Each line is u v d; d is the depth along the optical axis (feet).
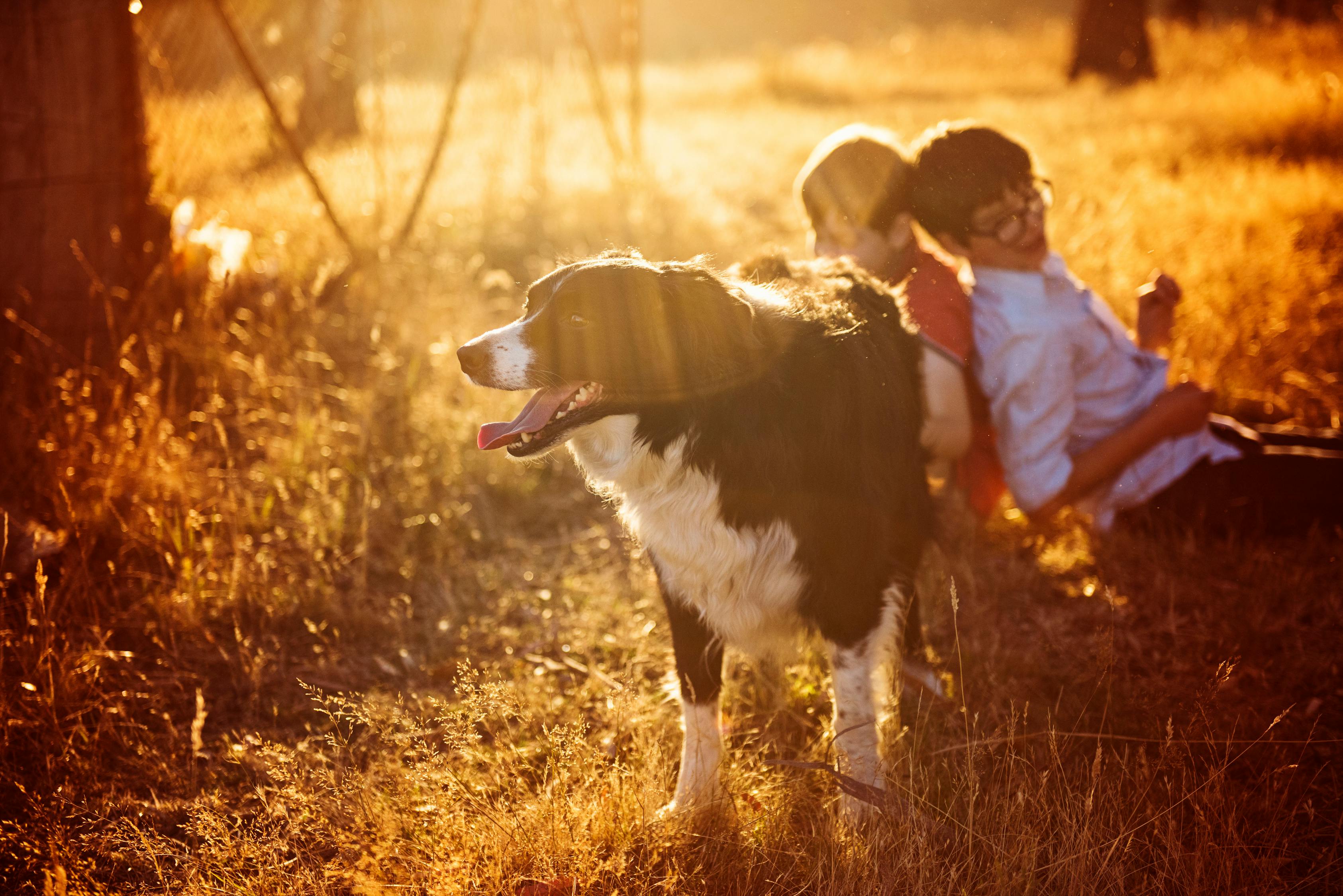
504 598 12.26
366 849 8.15
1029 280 11.53
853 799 8.55
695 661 8.84
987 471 12.51
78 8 13.87
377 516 13.19
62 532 11.64
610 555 13.30
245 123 25.91
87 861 8.22
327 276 16.29
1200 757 9.30
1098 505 12.99
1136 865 8.18
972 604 11.71
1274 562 12.06
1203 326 16.39
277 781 8.76
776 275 9.82
